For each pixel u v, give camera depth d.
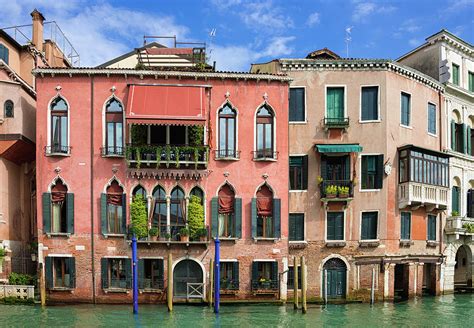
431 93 25.05
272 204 21.16
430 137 24.70
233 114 21.28
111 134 20.77
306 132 22.52
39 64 25.80
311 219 22.19
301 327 16.84
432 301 22.38
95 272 20.14
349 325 17.25
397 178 22.81
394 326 17.25
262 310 19.38
